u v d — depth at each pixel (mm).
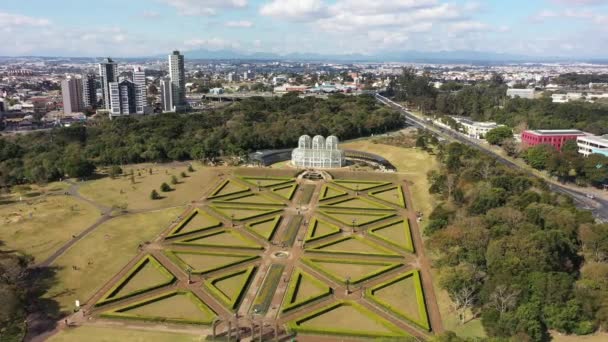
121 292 134875
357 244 172250
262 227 188500
